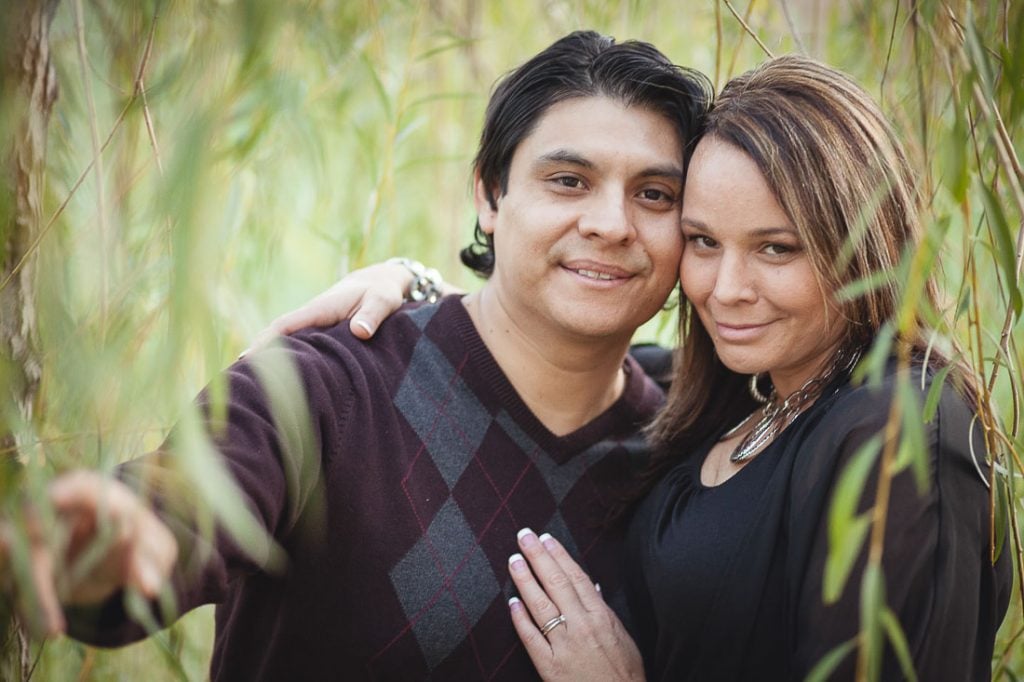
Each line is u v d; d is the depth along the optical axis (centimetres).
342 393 140
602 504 153
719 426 154
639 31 228
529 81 148
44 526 89
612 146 142
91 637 96
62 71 131
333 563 138
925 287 131
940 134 142
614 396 161
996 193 131
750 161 129
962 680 123
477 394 150
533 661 138
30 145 122
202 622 209
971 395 130
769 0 210
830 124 128
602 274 144
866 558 119
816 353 137
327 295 155
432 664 139
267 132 162
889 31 179
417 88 245
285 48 126
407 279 166
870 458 96
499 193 153
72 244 135
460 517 143
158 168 118
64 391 120
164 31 131
